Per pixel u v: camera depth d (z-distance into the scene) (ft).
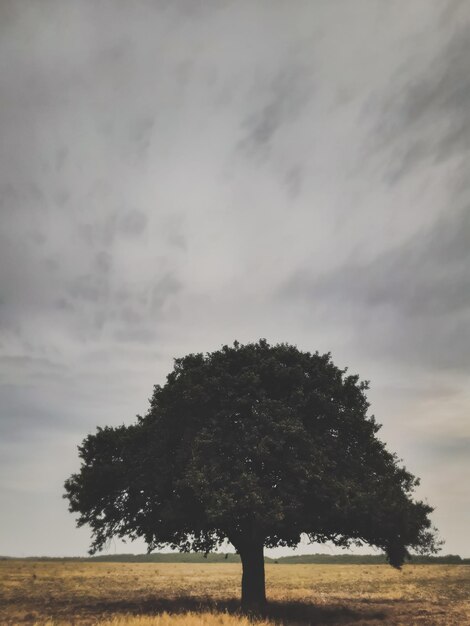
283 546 97.45
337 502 80.84
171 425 93.61
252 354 97.19
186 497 88.63
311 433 92.53
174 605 100.63
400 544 90.84
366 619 85.10
